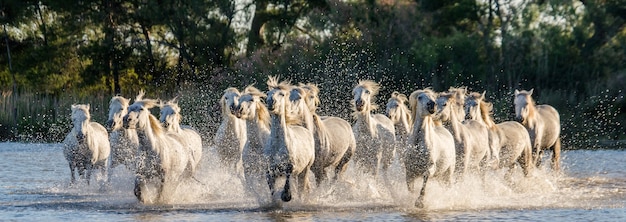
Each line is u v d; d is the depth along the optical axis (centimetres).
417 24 15300
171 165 5891
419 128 5634
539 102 14250
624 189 7031
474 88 14850
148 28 17725
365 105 6222
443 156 5731
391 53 14912
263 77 14750
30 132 13938
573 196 6500
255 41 17775
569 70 15012
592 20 15600
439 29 16700
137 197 5834
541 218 5366
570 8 15650
